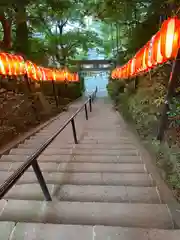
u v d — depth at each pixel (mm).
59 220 2320
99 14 9609
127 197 2928
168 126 4254
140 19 8727
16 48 11242
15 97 8086
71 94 22094
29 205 2533
